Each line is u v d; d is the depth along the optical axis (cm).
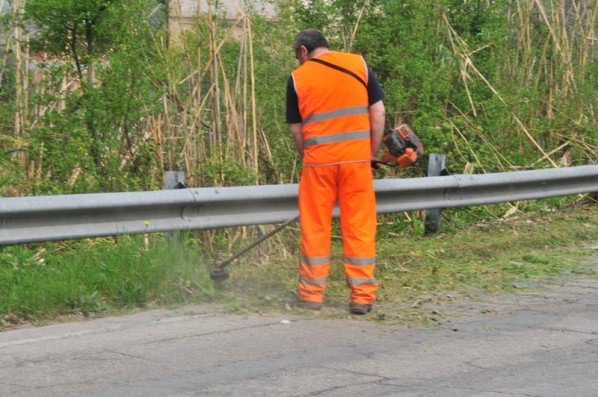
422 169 3894
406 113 3894
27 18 3284
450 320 2356
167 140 3353
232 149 3316
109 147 3278
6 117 3341
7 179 3166
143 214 2747
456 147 3934
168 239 2844
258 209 2986
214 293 2578
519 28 4544
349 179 2455
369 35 3791
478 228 3688
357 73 2473
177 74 3453
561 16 4625
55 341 2116
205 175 3328
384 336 2181
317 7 3869
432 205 3431
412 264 3064
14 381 1802
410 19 3928
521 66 4497
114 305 2484
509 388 1739
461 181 3478
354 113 2464
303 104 2475
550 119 4416
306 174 2495
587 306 2503
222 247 3131
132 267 2606
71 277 2509
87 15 3253
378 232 3519
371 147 2527
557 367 1891
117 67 3222
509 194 3694
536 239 3441
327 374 1845
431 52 4047
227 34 3559
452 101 4141
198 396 1700
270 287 2728
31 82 3384
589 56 4744
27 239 2519
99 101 3209
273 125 3559
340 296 2641
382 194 3272
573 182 3919
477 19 4422
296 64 3669
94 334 2181
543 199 4056
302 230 2495
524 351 2027
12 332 2220
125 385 1773
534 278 2891
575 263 3127
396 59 3797
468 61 4128
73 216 2614
